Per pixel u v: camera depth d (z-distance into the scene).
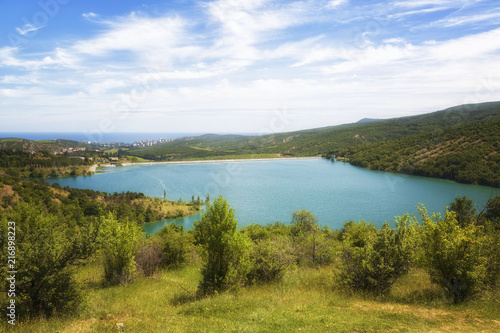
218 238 11.54
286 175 187.00
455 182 95.44
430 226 10.30
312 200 118.50
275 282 13.16
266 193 137.00
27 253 8.23
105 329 7.20
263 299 10.21
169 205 116.25
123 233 13.97
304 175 183.62
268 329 7.29
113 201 107.75
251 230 33.34
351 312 8.57
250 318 8.11
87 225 9.68
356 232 23.78
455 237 9.79
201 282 11.64
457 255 9.63
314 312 8.58
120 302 10.38
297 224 37.97
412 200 92.69
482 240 9.62
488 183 83.94
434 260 9.98
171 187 157.88
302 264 17.64
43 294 8.41
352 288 11.16
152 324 7.70
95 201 99.88
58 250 8.77
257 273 13.50
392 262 10.70
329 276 13.87
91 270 14.87
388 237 11.16
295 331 7.16
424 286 11.62
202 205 118.50
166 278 15.45
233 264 11.80
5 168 167.50
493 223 13.59
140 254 16.78
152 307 9.70
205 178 185.62
